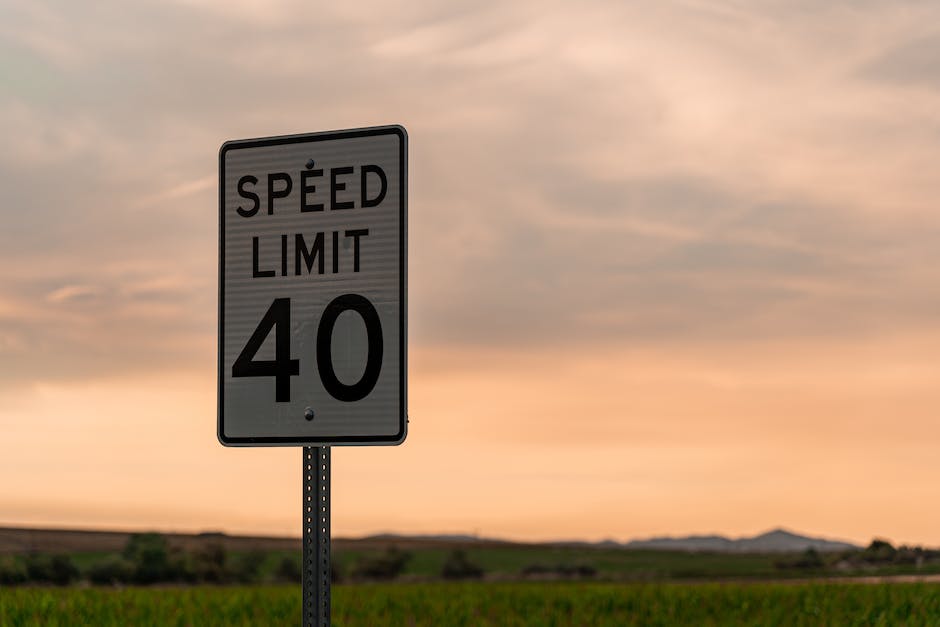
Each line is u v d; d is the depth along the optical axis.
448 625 22.69
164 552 75.69
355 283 5.98
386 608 25.22
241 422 6.04
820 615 23.62
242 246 6.12
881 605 24.45
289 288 6.05
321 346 5.98
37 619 19.86
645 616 24.75
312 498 5.93
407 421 5.86
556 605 26.91
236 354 6.08
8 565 65.06
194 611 22.56
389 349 5.92
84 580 69.69
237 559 78.75
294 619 21.95
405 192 5.97
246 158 6.16
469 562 107.06
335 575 92.56
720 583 32.03
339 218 6.03
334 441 5.92
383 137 6.02
